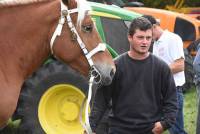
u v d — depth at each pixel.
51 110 14.84
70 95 14.77
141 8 23.00
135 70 9.88
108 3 19.34
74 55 10.08
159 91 9.95
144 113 9.88
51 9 10.05
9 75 10.02
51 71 14.65
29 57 10.13
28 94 14.67
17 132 15.09
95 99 10.07
